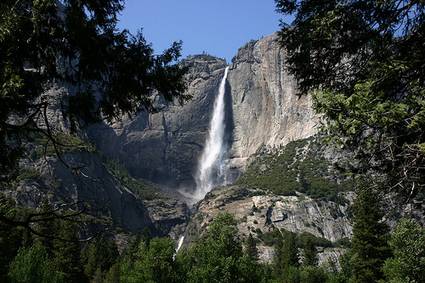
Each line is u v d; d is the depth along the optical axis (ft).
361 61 28.27
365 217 148.15
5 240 138.10
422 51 24.59
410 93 23.50
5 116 23.91
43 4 22.85
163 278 171.94
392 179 24.67
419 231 123.54
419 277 123.13
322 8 28.43
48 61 25.13
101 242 281.95
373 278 145.89
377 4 25.81
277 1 30.12
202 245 165.58
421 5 25.59
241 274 157.89
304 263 305.53
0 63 22.70
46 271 149.07
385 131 23.18
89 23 24.48
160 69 27.71
